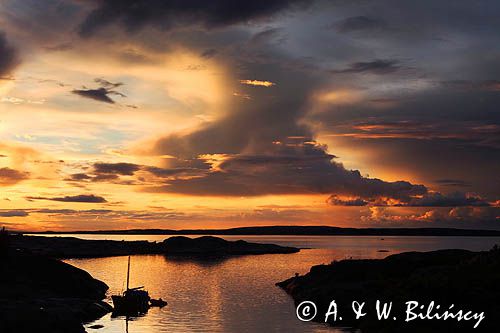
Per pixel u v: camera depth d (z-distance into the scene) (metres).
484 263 84.44
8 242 103.06
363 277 100.69
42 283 95.62
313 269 114.56
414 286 75.19
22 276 94.81
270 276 152.25
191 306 93.25
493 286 71.19
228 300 100.75
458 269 83.00
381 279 95.19
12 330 59.66
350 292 85.00
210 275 155.38
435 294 70.69
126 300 85.38
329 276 106.19
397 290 76.31
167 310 88.69
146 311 87.38
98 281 112.88
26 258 102.50
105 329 71.81
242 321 77.75
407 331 61.81
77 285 101.31
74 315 75.62
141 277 148.00
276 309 88.88
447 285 71.88
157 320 79.12
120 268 180.12
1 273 92.69
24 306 67.50
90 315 80.44
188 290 117.62
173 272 165.50
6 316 61.38
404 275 98.38
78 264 196.12
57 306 77.94
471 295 67.88
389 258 106.25
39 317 63.50
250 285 127.38
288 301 98.56
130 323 76.38
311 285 105.56
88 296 99.38
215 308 90.69
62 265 106.81
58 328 63.66
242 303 96.50
